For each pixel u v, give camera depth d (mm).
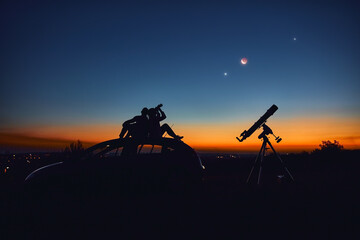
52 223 4016
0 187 7160
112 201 5609
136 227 3705
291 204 5008
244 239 3152
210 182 8938
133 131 6879
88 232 3531
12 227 3842
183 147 5984
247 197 5797
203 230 3520
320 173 10898
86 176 5746
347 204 4891
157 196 5730
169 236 3299
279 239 3135
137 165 5766
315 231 3398
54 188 5742
